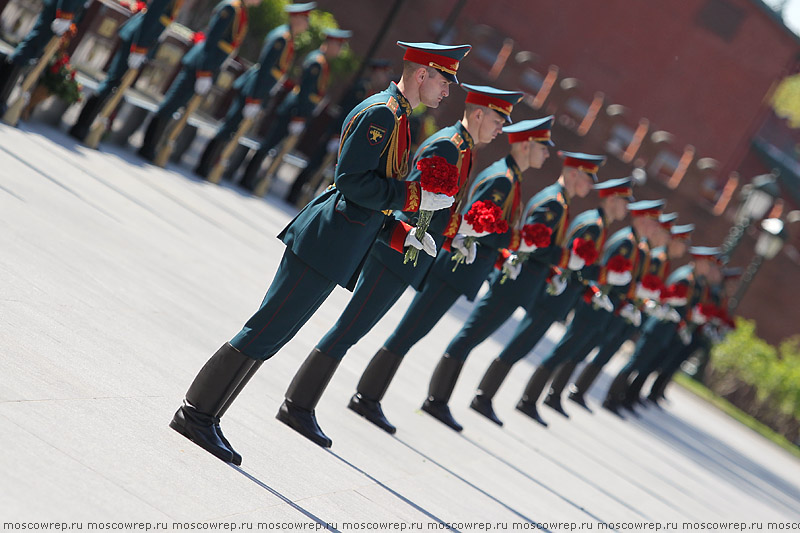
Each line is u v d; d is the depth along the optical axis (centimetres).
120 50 2819
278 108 3922
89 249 1750
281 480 1122
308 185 4428
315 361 1373
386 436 1596
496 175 1767
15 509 737
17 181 1941
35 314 1248
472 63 7769
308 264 1123
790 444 6444
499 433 2131
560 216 1998
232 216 3128
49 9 2425
